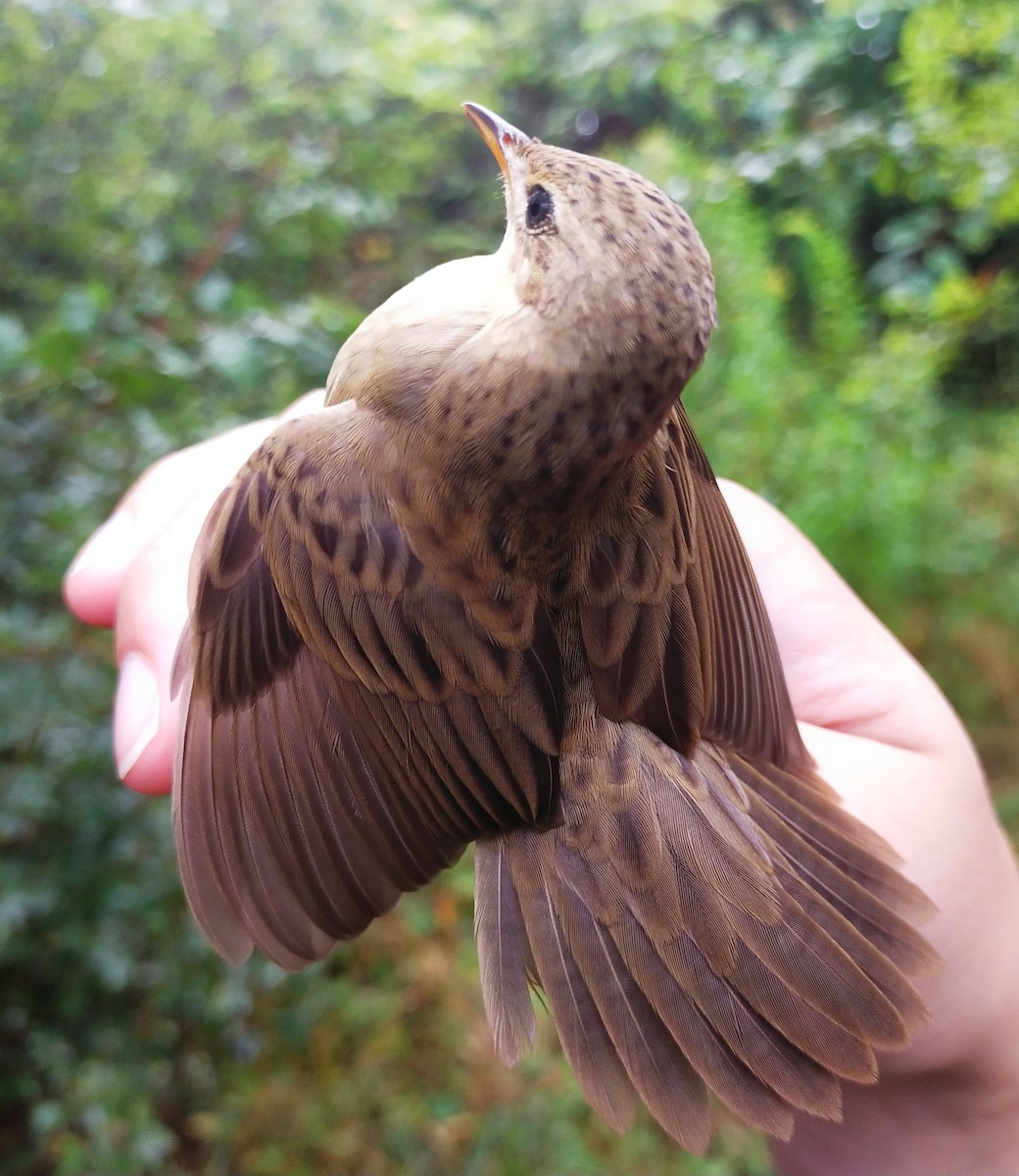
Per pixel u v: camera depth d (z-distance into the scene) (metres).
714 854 0.13
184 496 0.18
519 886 0.13
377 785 0.13
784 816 0.14
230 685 0.13
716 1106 0.29
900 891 0.14
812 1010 0.13
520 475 0.12
